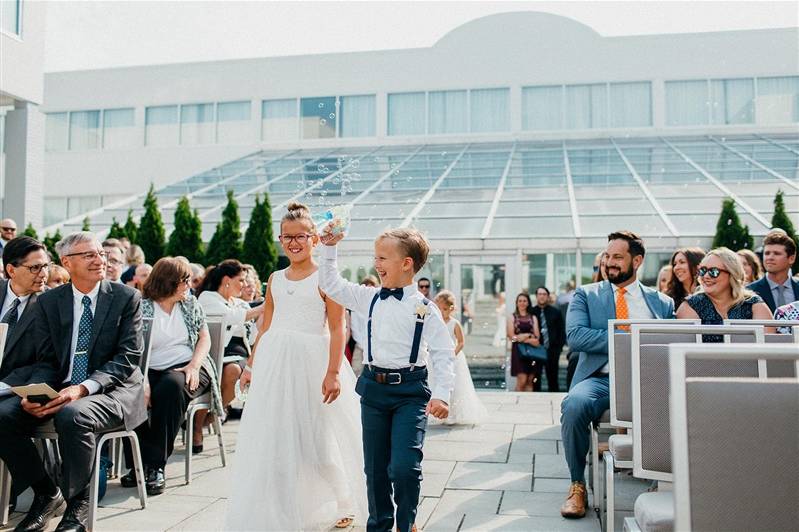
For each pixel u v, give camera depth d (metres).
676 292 6.18
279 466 3.58
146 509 4.20
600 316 4.73
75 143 23.17
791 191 13.76
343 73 21.88
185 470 4.95
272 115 22.25
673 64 20.12
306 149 21.52
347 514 3.93
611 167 16.39
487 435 6.64
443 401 3.33
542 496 4.53
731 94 19.89
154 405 4.70
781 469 1.88
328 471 3.89
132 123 22.92
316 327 3.88
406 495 3.23
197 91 22.58
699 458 1.92
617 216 12.77
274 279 4.00
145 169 22.17
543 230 12.21
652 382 3.18
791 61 19.55
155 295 5.14
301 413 3.74
